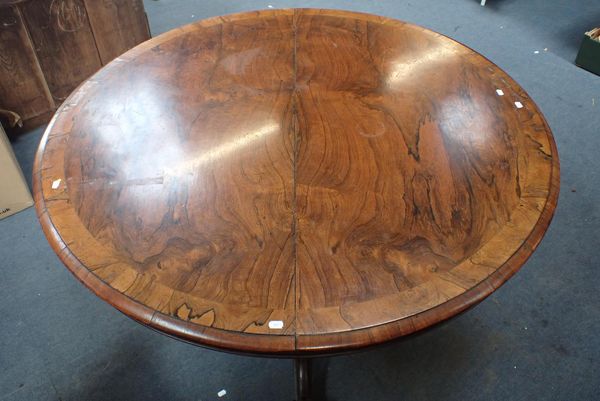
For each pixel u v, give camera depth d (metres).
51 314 1.44
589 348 1.36
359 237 0.87
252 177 0.99
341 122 1.11
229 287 0.80
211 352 1.36
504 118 1.11
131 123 1.11
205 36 1.40
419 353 1.35
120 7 2.05
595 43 2.25
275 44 1.37
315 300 0.77
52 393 1.28
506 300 1.47
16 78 1.88
